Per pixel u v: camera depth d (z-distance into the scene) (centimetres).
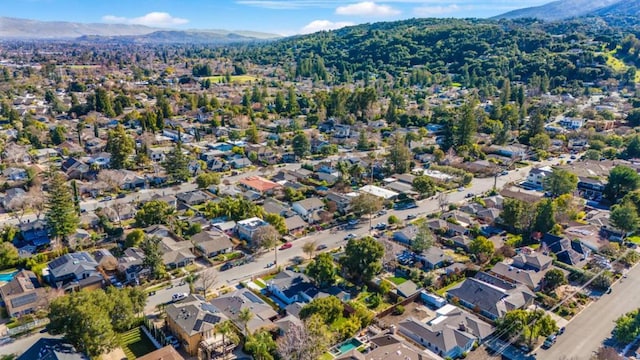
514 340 6266
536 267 8156
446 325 6412
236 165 14788
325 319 6372
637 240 9575
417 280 7844
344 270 8106
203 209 11106
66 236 8950
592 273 7888
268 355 5662
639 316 6262
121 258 8181
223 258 8638
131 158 14888
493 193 12181
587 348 6178
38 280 7694
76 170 13200
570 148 17175
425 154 16088
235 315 6594
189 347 5994
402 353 5716
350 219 10638
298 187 12450
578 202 11238
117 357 5922
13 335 6291
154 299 7256
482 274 7944
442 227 9844
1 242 8694
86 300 5750
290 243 9356
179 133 17450
